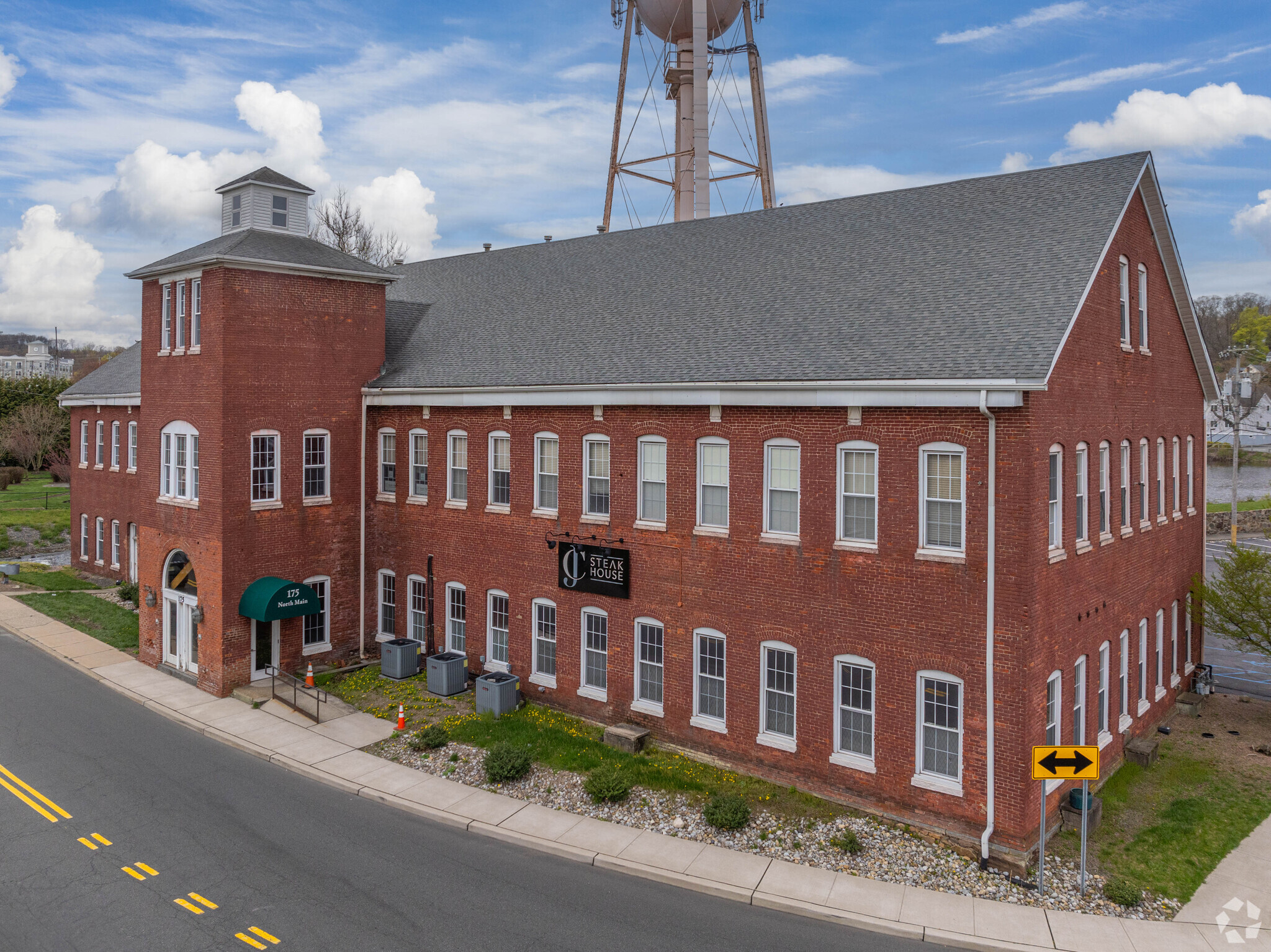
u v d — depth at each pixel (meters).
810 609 18.19
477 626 25.30
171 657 26.86
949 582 16.30
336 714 23.17
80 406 40.62
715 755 19.89
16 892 14.41
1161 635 23.53
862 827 16.84
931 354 16.47
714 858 15.66
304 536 26.50
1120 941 13.24
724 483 19.75
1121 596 20.47
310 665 25.69
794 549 18.38
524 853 15.98
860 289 19.95
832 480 17.77
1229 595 24.03
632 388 20.45
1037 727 15.86
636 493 21.28
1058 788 17.11
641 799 18.03
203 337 25.09
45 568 41.91
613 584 21.66
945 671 16.42
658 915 13.93
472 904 14.17
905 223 21.91
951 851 16.00
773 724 19.06
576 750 20.41
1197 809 18.09
